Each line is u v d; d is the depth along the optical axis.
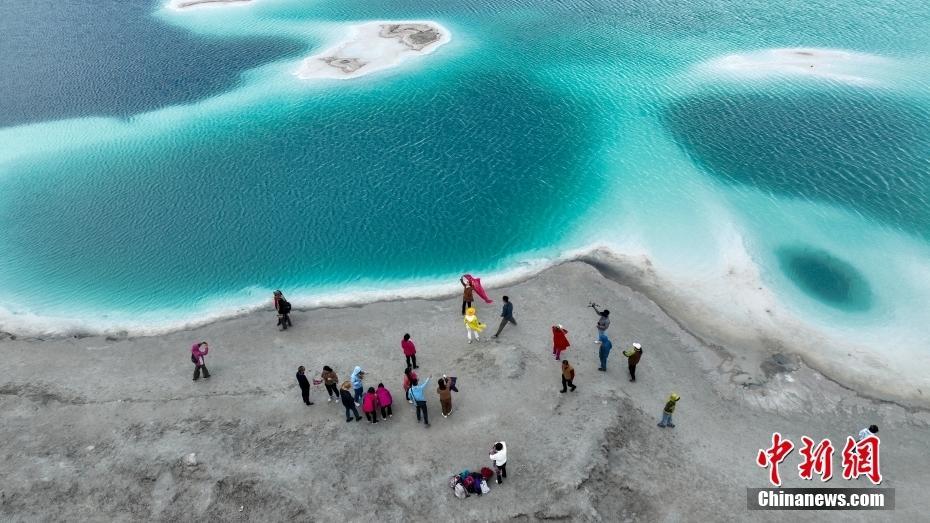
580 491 23.14
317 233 41.88
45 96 63.53
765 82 56.03
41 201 46.81
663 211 41.66
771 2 73.75
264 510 23.27
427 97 58.12
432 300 35.59
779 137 48.03
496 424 26.20
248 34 76.44
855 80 55.03
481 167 47.44
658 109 53.31
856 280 35.50
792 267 36.62
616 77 59.22
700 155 46.84
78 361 32.44
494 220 42.00
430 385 28.64
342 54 68.62
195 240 41.97
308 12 82.06
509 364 29.14
